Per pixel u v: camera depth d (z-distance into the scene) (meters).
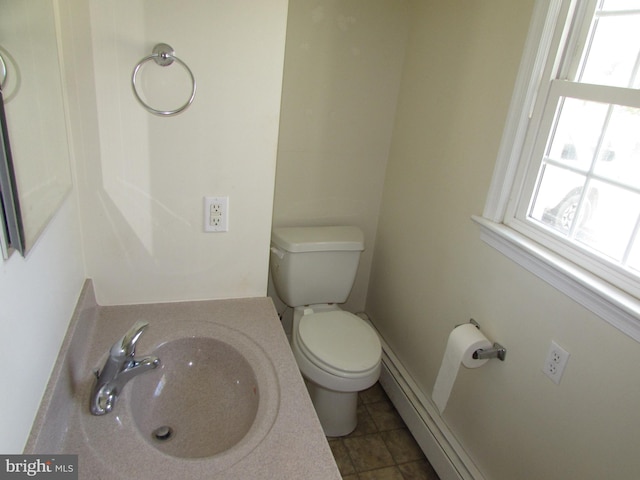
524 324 1.37
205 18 1.13
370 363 1.77
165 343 1.24
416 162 1.97
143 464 0.85
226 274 1.44
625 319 1.05
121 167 1.22
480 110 1.55
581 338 1.18
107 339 1.21
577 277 1.15
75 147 1.17
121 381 1.02
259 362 1.18
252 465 0.87
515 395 1.42
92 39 1.08
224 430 1.10
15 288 0.73
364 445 1.93
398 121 2.12
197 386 1.25
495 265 1.49
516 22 1.38
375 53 2.02
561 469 1.25
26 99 0.76
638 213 1.09
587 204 1.23
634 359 1.04
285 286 2.08
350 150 2.17
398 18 1.99
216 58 1.18
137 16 1.09
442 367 1.56
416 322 2.02
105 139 1.18
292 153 2.10
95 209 1.25
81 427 0.92
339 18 1.93
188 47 1.15
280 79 1.24
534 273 1.32
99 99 1.14
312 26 1.91
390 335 2.27
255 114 1.26
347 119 2.11
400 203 2.11
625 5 1.13
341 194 2.25
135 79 1.14
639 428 1.04
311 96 2.02
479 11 1.55
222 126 1.25
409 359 2.09
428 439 1.84
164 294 1.41
